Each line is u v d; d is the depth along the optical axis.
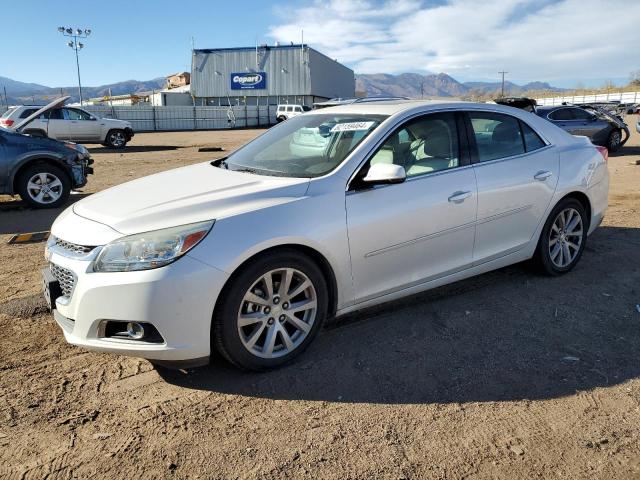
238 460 2.46
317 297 3.29
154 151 20.67
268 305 3.13
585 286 4.55
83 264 2.92
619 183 10.07
